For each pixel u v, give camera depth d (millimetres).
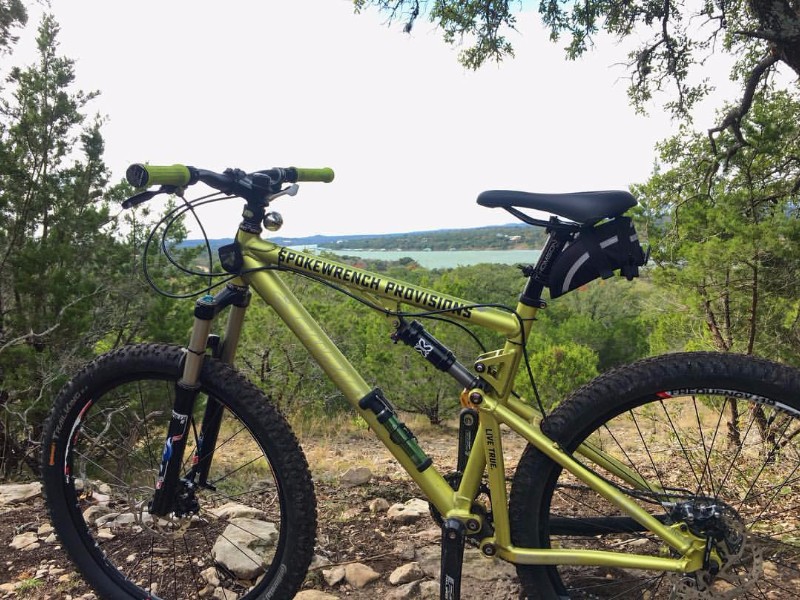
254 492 2635
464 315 1545
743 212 5312
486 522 1537
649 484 1564
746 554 1395
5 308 5105
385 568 2066
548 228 1472
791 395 1323
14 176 5074
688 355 1426
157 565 2008
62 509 1788
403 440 1578
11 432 4730
